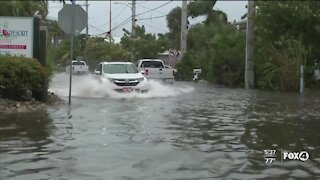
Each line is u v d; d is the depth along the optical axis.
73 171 7.14
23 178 6.72
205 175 7.02
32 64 15.51
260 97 21.02
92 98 19.27
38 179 6.68
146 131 10.73
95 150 8.62
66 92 21.33
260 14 28.31
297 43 26.33
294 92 24.94
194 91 24.83
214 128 11.36
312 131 11.06
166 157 8.16
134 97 20.02
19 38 16.47
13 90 15.38
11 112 13.55
